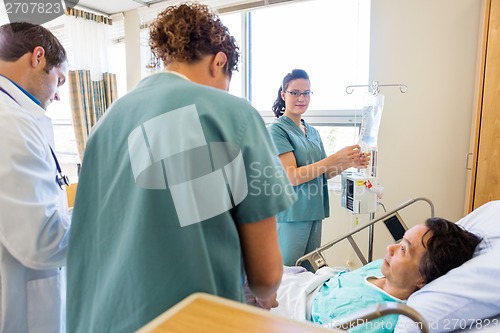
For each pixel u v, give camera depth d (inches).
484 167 59.1
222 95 24.3
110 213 24.7
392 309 27.6
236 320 16.4
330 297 50.1
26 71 37.8
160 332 15.5
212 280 22.4
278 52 100.5
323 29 92.4
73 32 110.4
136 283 22.4
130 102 25.4
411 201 61.9
